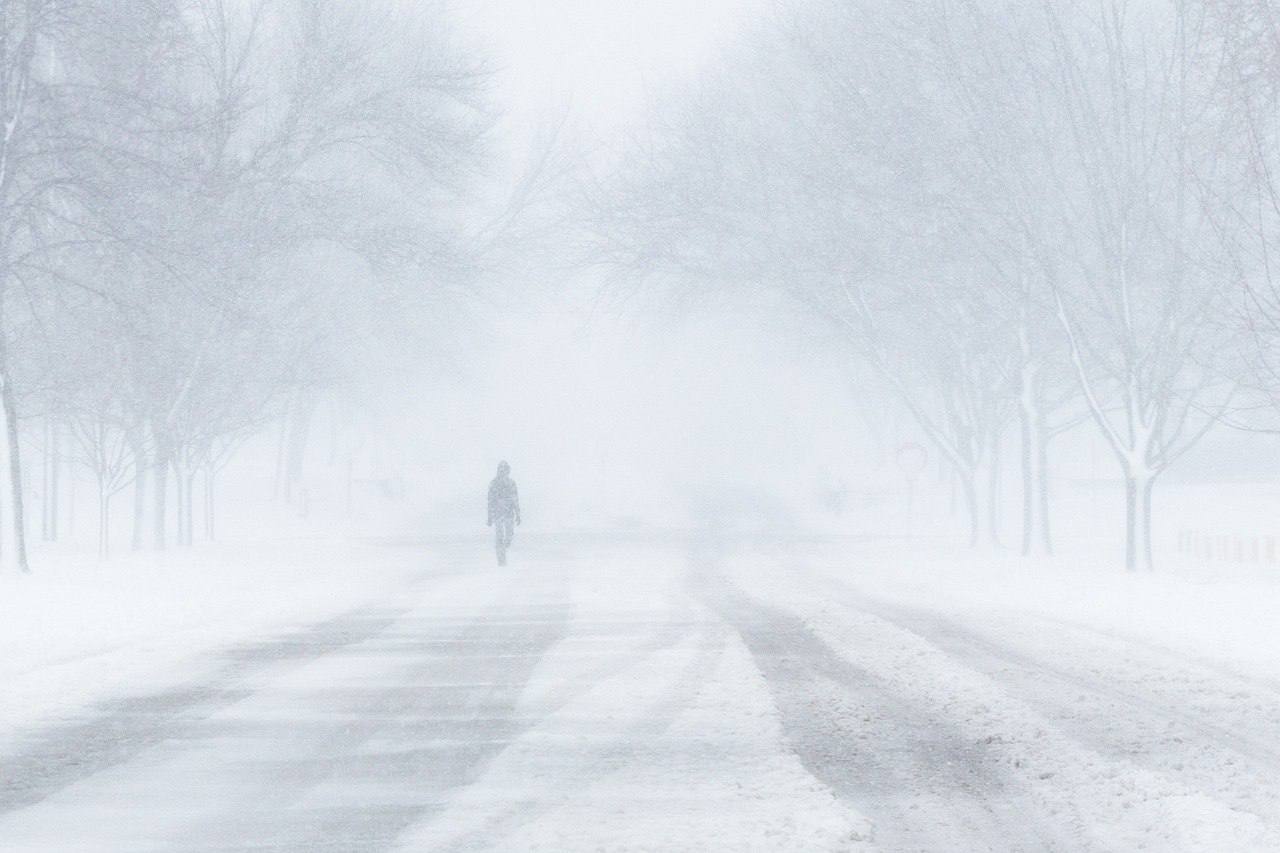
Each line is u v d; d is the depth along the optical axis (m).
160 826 32.03
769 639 69.75
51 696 52.16
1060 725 45.50
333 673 58.59
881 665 59.88
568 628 76.38
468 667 60.31
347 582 110.50
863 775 38.03
